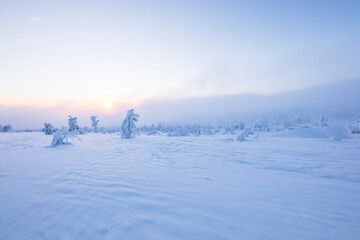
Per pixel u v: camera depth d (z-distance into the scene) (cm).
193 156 694
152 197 285
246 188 324
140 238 178
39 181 372
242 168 487
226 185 343
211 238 177
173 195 293
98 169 479
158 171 457
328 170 442
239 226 197
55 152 812
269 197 281
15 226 203
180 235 183
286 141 1312
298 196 283
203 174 426
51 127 2409
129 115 1859
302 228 192
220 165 528
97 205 257
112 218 219
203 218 216
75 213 233
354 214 221
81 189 324
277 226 196
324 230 187
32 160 612
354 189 311
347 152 709
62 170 468
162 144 1183
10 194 301
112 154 756
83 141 1460
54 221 214
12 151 841
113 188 328
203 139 1619
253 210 236
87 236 184
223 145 1071
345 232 182
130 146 1073
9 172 446
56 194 301
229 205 253
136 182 363
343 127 2066
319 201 263
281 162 552
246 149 873
